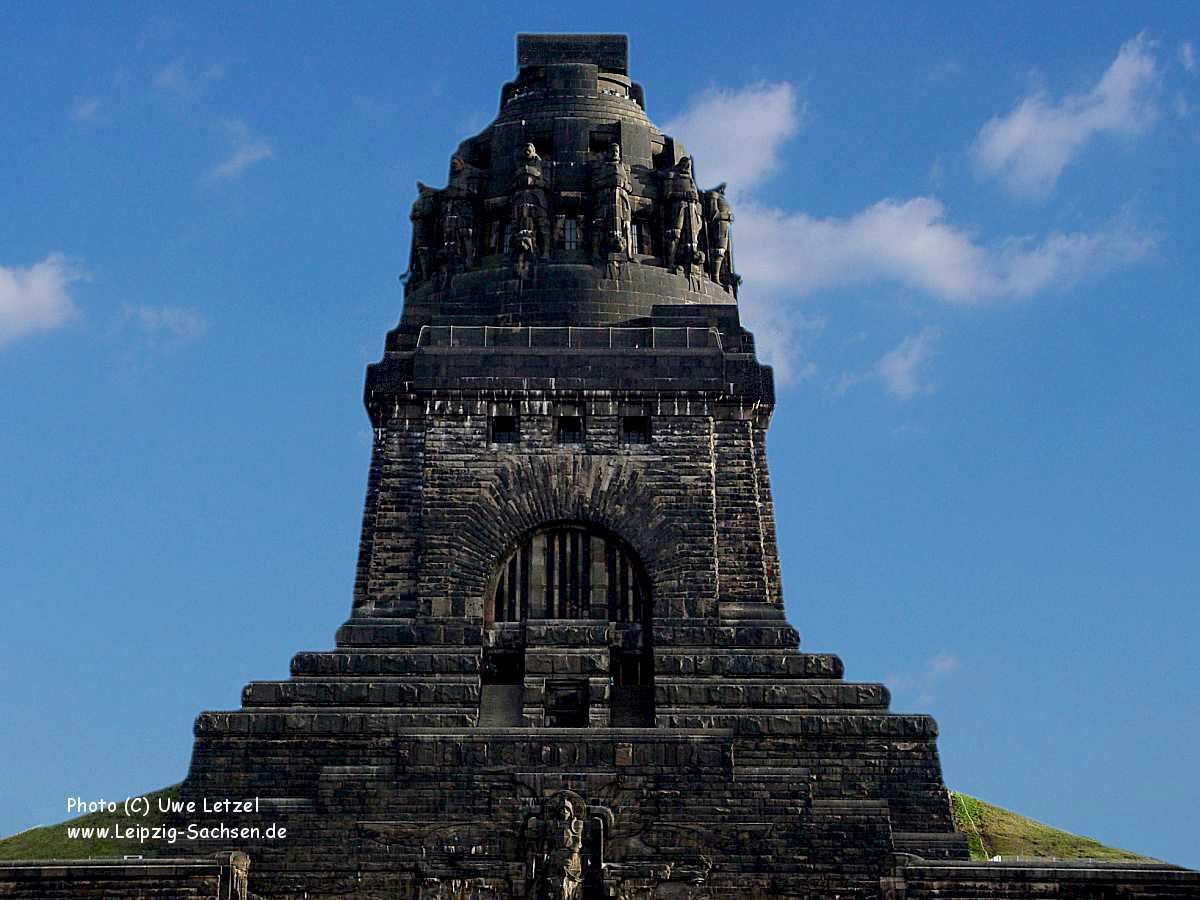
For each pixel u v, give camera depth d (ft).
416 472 251.39
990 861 211.20
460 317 262.67
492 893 207.92
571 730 216.95
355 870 209.46
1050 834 283.79
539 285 264.93
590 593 244.01
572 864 206.69
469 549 244.42
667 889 208.64
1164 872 199.52
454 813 212.23
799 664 234.79
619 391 253.24
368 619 241.14
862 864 209.26
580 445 250.98
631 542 244.83
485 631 240.73
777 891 208.44
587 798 212.84
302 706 229.04
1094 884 199.82
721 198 285.02
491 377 253.85
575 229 275.18
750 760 224.53
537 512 246.68
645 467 249.55
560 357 255.29
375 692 229.86
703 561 243.60
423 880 208.64
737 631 238.89
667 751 214.90
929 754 224.12
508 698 233.76
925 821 220.43
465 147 288.10
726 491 250.98
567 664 234.99
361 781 213.87
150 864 200.75
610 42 297.94
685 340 258.37
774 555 253.03
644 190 277.44
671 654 235.61
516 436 252.21
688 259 273.13
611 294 264.93
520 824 211.20
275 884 209.05
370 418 260.62
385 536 247.09
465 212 276.62
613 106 287.07
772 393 260.83
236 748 223.92
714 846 210.59
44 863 199.62
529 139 281.74
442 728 218.38
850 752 224.53
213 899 200.95
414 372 253.65
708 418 252.83
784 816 211.82
